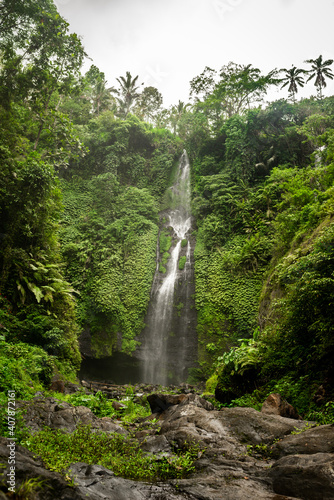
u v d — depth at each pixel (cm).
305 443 387
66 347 1584
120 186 3603
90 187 3419
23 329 1390
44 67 1994
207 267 2656
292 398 739
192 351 2400
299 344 838
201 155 3675
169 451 440
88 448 431
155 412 805
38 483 247
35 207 1594
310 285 773
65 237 2914
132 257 2861
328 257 792
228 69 3628
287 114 3197
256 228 2538
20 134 2062
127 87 4638
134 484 318
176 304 2642
